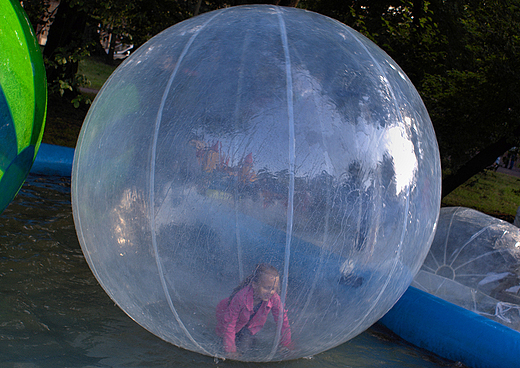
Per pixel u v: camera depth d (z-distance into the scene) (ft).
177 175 6.84
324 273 6.98
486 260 12.94
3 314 8.77
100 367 7.70
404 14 36.76
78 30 32.04
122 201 7.22
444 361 10.11
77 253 12.73
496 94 28.45
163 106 7.21
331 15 44.34
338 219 6.87
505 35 27.61
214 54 7.46
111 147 7.47
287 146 6.75
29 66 8.70
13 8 8.68
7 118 8.23
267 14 8.37
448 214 14.43
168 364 8.05
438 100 30.50
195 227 6.79
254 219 6.72
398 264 7.70
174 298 7.21
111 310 9.82
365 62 7.92
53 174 21.40
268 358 8.08
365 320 8.04
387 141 7.29
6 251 11.80
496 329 9.90
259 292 6.93
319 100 7.04
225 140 6.76
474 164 31.17
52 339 8.30
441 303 10.84
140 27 31.45
